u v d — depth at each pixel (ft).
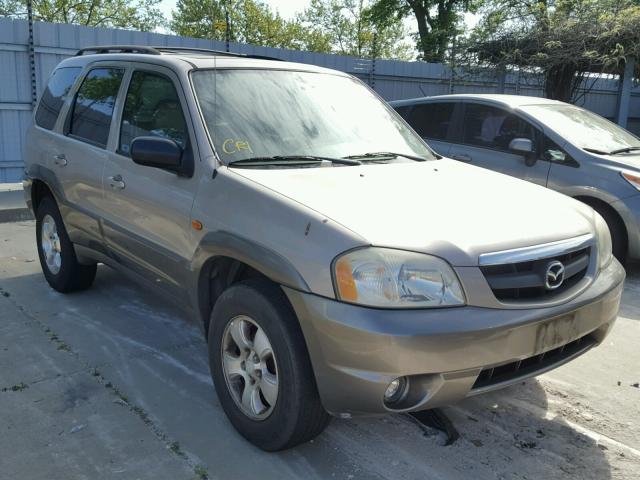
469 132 24.47
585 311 9.55
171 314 15.96
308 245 8.77
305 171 10.83
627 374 13.17
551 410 11.53
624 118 50.67
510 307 8.70
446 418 10.59
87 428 10.45
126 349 13.75
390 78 50.29
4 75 34.24
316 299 8.53
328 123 12.70
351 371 8.34
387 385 8.24
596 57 43.86
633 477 9.48
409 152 13.24
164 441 10.11
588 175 20.43
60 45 35.53
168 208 11.44
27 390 11.75
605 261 10.75
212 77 12.23
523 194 11.20
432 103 26.20
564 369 13.38
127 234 12.96
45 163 16.40
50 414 10.88
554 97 49.14
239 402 10.14
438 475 9.40
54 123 16.65
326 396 8.71
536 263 9.19
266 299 9.22
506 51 47.80
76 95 16.06
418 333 8.09
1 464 9.40
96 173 13.94
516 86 53.67
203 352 13.71
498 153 23.12
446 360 8.27
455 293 8.47
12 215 27.81
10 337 14.26
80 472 9.25
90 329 14.85
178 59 12.69
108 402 11.35
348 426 10.75
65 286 16.90
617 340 15.11
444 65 52.19
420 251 8.50
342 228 8.67
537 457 9.98
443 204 9.95
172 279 11.78
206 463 9.54
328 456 9.82
